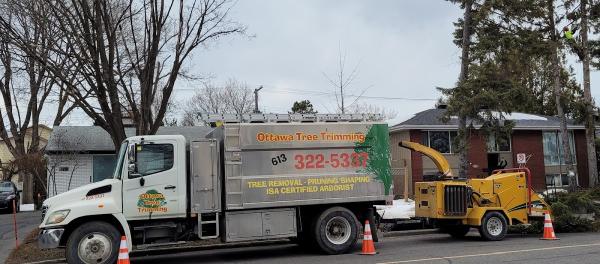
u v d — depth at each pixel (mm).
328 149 12266
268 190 11711
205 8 15250
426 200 14555
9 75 31891
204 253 13555
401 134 32125
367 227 12086
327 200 12109
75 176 28719
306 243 13461
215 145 11586
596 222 16109
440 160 15211
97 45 14133
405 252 12188
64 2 16109
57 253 13156
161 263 11891
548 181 34406
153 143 11211
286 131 11961
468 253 11711
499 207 14492
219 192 11523
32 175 33062
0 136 34438
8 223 21156
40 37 18344
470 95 19953
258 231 11672
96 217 10883
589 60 25547
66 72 17219
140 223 11203
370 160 12562
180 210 11219
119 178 11016
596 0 24547
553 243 13250
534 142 34281
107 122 14969
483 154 32219
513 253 11516
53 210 10555
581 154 35438
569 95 25078
